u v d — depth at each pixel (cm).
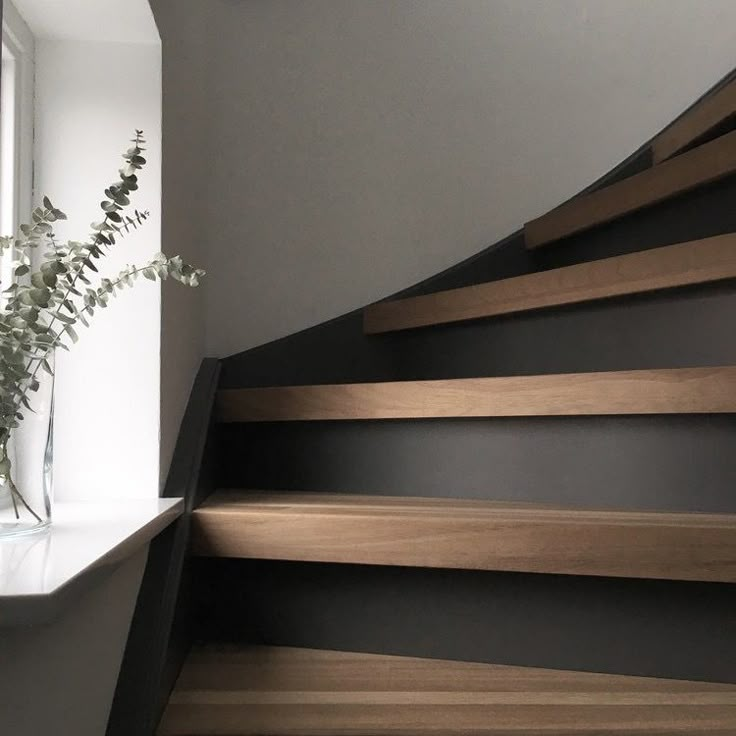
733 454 145
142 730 109
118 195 122
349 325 233
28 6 140
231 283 229
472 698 127
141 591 128
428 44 248
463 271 242
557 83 252
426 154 245
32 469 107
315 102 239
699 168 182
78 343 148
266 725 116
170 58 163
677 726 115
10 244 119
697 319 166
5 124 143
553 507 152
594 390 151
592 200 211
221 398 186
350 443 178
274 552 142
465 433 168
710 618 133
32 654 83
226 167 232
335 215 238
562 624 141
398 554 137
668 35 252
